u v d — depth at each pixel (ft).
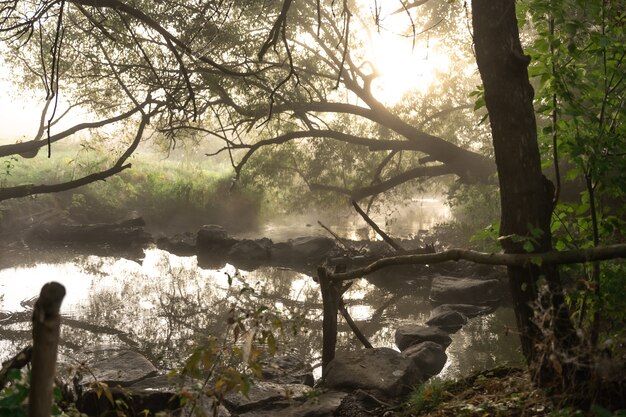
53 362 7.08
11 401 8.91
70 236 77.77
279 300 49.42
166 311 45.29
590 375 14.73
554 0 16.79
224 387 15.56
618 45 17.11
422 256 18.75
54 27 62.64
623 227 17.90
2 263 63.41
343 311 30.30
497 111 16.72
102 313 44.39
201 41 45.83
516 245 16.62
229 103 69.46
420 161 78.07
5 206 79.56
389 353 28.27
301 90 77.61
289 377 27.71
